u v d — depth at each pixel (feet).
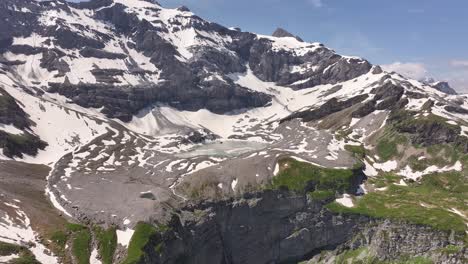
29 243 632.79
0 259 572.10
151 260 642.22
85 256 638.53
